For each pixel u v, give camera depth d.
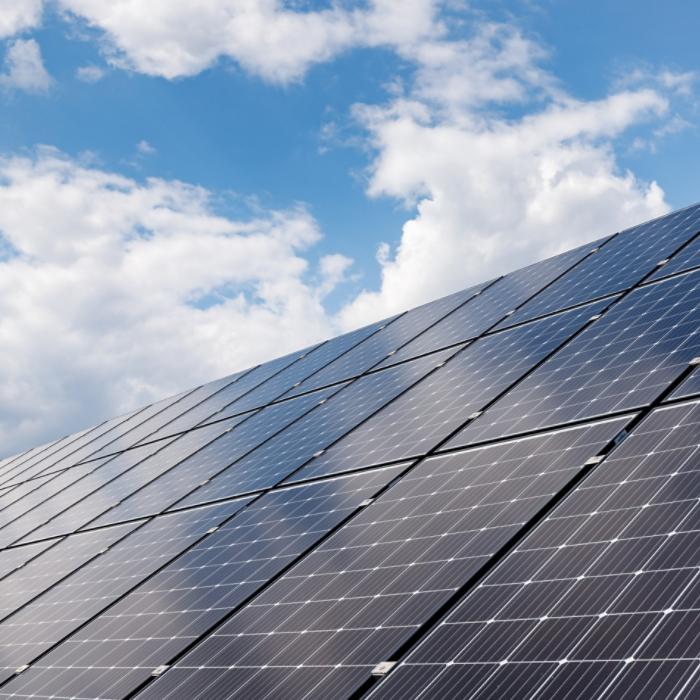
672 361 11.25
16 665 12.84
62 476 30.14
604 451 9.73
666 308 13.41
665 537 7.36
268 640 9.47
